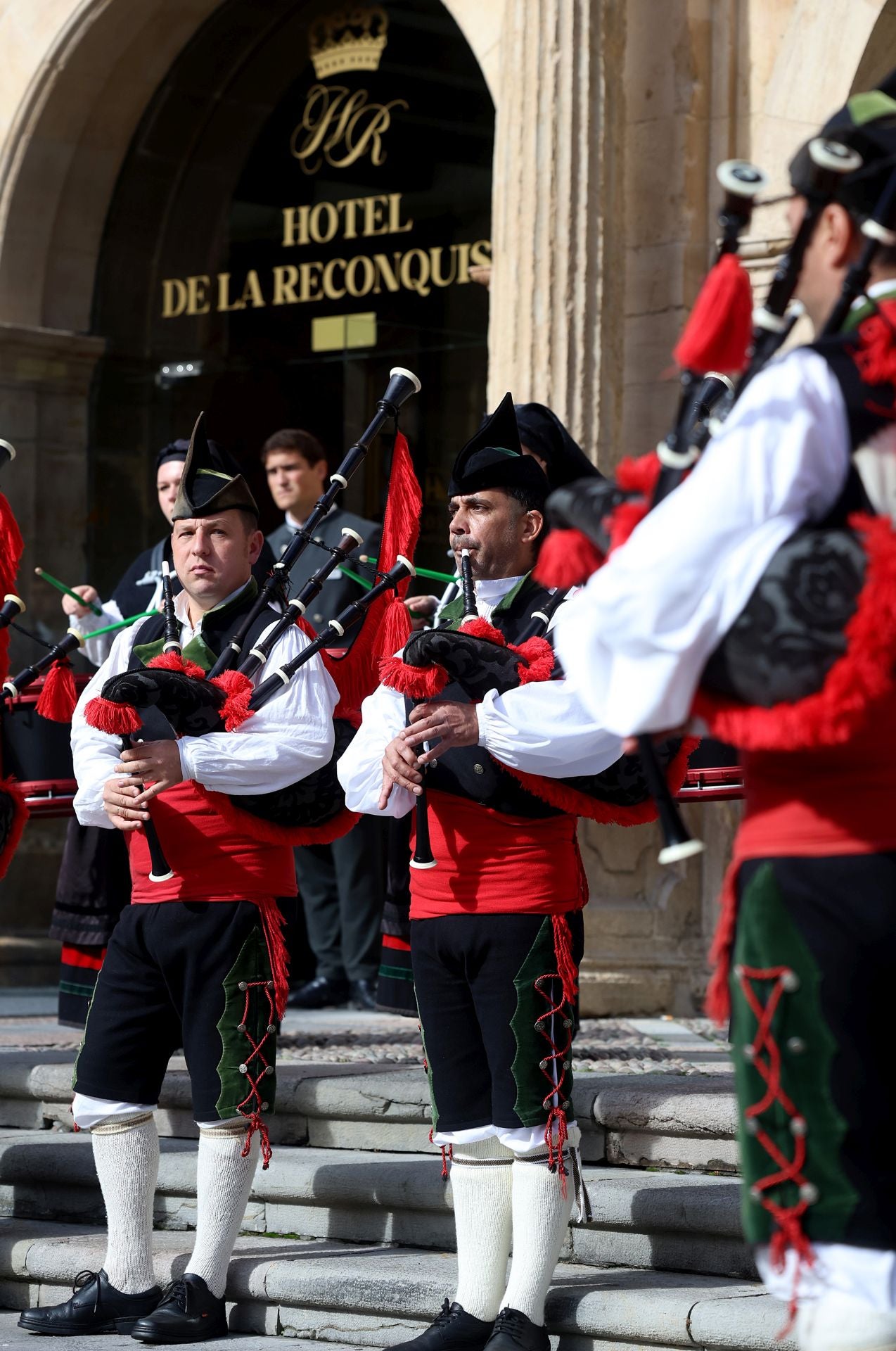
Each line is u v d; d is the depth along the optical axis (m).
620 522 4.12
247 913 6.80
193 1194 7.88
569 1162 6.20
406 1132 7.86
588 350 11.05
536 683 6.02
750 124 11.12
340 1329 6.77
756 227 10.92
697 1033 10.09
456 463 6.67
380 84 13.52
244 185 14.37
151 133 14.68
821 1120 3.86
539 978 6.11
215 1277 6.89
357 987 11.63
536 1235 6.05
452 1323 6.20
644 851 11.13
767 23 11.10
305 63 14.01
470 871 6.17
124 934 7.01
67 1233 7.91
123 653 7.43
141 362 14.87
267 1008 6.83
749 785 4.13
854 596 3.80
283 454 11.79
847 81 10.62
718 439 3.97
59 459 14.76
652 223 11.28
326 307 13.80
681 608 3.89
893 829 3.92
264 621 7.07
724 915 4.16
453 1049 6.27
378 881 11.70
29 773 9.09
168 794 6.84
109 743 7.27
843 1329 3.80
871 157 4.09
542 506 6.61
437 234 13.10
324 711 6.88
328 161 13.84
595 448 11.04
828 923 3.90
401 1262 6.97
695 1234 6.63
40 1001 13.12
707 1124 7.09
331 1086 8.06
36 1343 6.83
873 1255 3.82
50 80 14.24
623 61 11.30
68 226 14.79
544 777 6.09
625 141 11.33
